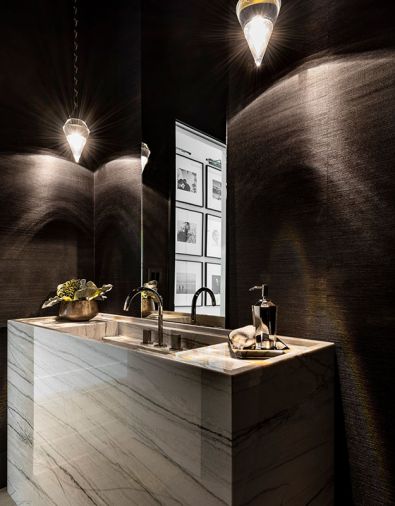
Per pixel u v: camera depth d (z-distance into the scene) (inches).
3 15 74.3
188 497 35.4
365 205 43.2
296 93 49.7
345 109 45.1
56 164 81.7
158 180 69.7
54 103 82.0
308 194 48.3
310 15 48.5
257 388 33.9
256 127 53.9
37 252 78.2
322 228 46.9
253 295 53.7
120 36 80.1
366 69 43.4
